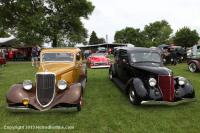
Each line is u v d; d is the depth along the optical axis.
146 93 7.61
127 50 10.16
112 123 6.55
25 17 33.03
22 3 33.50
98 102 8.62
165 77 7.67
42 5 35.72
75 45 42.03
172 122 6.62
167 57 22.48
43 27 32.91
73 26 39.81
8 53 35.88
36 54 22.55
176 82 8.02
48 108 6.96
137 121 6.70
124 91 9.09
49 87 7.13
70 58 9.11
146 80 8.01
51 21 34.91
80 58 10.23
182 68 19.88
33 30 32.81
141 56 9.69
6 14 35.25
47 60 9.13
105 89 10.85
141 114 7.27
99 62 20.02
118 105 8.23
